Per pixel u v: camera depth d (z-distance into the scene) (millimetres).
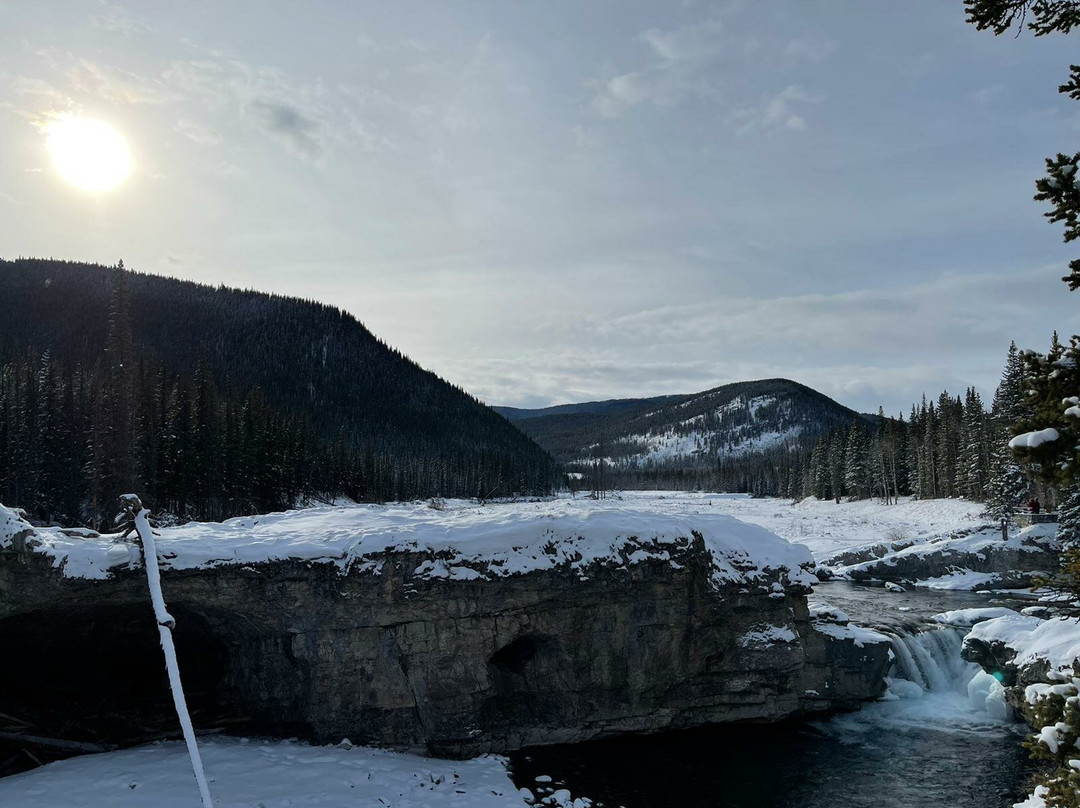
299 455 94062
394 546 24641
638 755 24750
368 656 24172
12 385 75750
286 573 23828
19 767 22062
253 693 25156
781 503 150375
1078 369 8844
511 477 169500
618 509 28750
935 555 57406
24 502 65438
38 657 25547
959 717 28031
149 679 28000
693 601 27078
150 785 19484
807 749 25062
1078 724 9266
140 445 61875
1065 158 8680
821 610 31547
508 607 25125
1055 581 10312
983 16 9117
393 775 21391
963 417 98812
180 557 22953
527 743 25562
